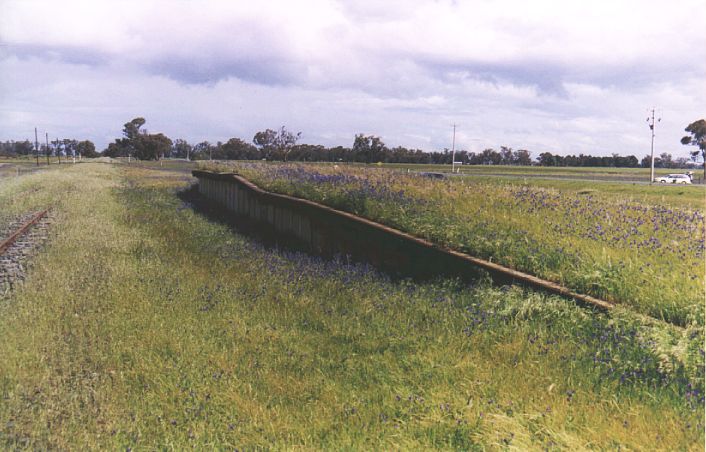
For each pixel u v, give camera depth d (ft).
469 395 16.11
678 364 16.56
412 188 45.37
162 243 43.04
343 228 39.83
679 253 26.68
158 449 14.39
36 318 23.75
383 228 34.42
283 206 52.49
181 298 26.86
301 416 15.97
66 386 17.70
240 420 15.74
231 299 26.91
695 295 20.65
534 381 16.74
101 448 14.48
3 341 20.92
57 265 33.94
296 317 24.41
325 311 25.11
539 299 22.47
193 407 16.42
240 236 50.90
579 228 31.42
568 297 22.27
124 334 22.09
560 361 17.78
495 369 17.76
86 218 57.52
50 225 53.26
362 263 36.83
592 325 19.99
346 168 70.08
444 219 33.17
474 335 20.74
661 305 20.59
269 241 49.75
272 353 20.29
